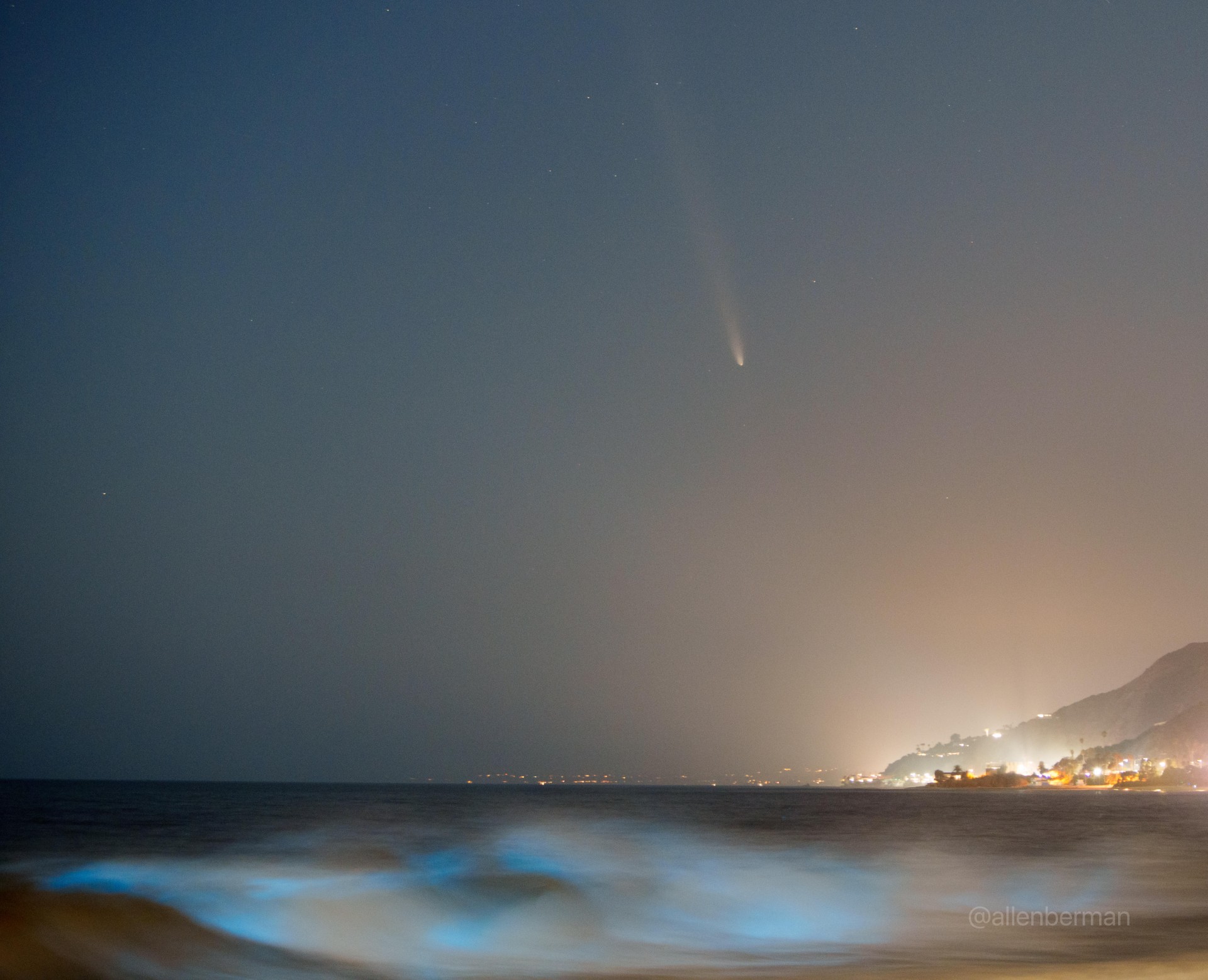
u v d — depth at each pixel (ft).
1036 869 132.67
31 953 53.57
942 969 60.54
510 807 440.45
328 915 75.05
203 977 54.90
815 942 71.87
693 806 529.86
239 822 256.32
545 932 73.31
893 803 625.00
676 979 57.72
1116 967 60.85
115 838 188.14
